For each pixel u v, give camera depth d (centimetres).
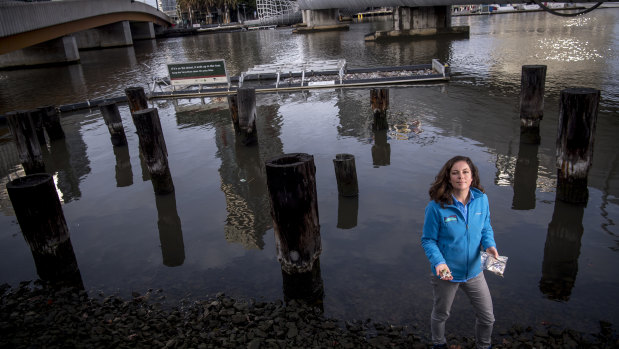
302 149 1029
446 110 1279
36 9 3244
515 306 442
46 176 561
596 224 603
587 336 391
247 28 9712
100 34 6750
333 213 693
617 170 764
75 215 771
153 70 3105
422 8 4128
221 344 402
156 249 629
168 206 780
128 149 1166
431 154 920
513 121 1121
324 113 1371
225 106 1622
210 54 4116
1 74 3753
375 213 684
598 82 1492
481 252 329
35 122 1223
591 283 476
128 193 859
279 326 425
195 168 966
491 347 376
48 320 461
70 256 572
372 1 4741
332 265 550
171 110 1609
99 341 415
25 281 564
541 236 582
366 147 1002
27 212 530
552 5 7444
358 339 404
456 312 433
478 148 935
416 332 411
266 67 1970
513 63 2100
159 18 8950
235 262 575
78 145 1236
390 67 2016
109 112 1153
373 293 485
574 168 643
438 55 2631
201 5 12800
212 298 495
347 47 3650
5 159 1165
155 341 408
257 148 1073
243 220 702
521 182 754
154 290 521
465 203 317
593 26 3834
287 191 450
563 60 2055
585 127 620
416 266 534
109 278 559
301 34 6138
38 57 4181
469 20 6166
